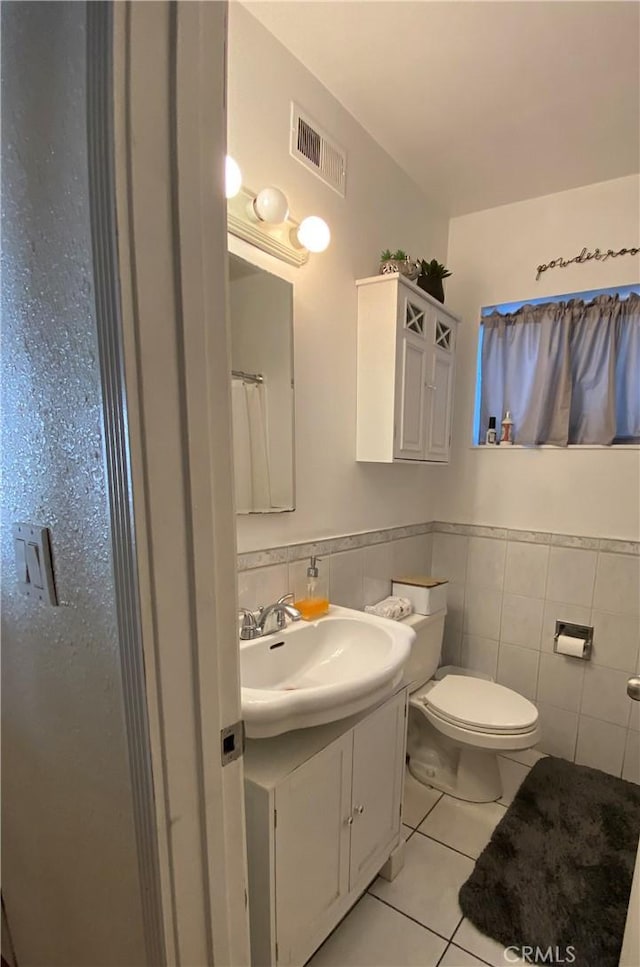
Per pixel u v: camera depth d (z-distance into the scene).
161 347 0.51
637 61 1.37
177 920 0.61
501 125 1.67
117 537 0.55
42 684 0.79
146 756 0.57
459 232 2.33
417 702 1.87
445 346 2.06
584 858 1.53
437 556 2.46
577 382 2.06
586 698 2.10
